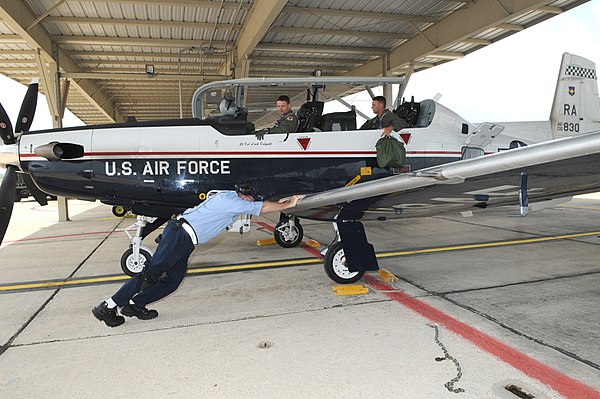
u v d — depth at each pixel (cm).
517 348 226
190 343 241
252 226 733
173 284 278
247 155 406
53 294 348
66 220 889
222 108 419
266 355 224
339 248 348
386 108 460
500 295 318
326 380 197
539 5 678
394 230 647
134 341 246
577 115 729
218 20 819
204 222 271
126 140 391
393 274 383
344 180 429
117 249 552
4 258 505
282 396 184
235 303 312
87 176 386
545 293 321
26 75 1198
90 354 229
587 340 236
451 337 243
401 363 212
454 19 846
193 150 398
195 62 1098
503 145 545
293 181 416
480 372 201
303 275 391
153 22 815
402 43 1010
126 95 1545
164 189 394
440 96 483
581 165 227
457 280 362
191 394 187
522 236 577
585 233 592
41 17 721
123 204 407
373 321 270
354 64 1175
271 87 427
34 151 375
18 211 1188
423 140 456
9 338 254
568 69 718
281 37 953
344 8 819
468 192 296
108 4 734
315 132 423
